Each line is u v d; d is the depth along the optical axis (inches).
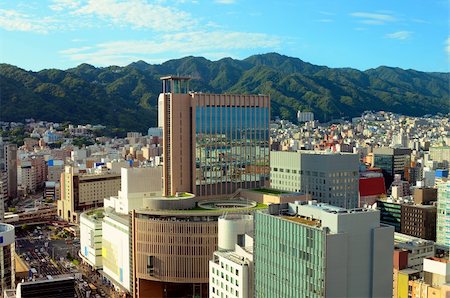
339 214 6456.7
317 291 6402.6
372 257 6633.9
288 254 6904.5
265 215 7391.7
